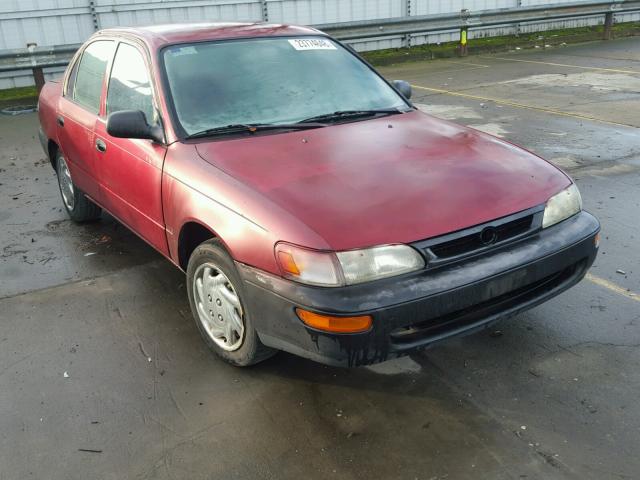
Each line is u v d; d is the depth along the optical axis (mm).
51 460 2596
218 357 3266
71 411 2898
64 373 3189
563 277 3084
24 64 10227
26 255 4652
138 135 3383
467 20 14133
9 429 2787
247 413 2844
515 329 3426
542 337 3340
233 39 3924
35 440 2715
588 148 6816
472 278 2619
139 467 2545
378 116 3773
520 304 2877
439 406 2836
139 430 2758
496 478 2406
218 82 3635
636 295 3740
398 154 3162
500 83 10844
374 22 13086
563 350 3219
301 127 3496
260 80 3723
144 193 3592
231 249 2814
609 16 15914
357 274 2496
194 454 2602
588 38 16094
